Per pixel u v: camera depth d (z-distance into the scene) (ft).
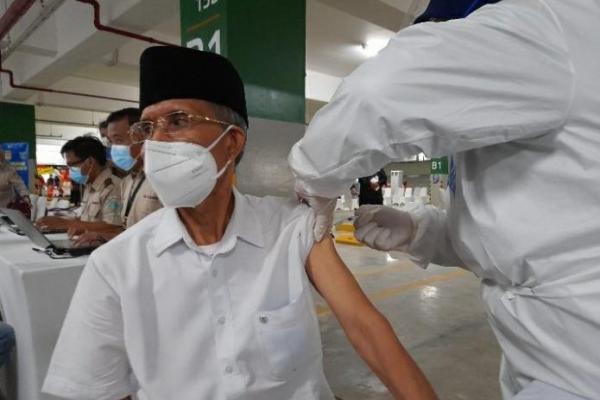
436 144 1.85
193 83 2.34
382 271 14.15
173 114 2.35
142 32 13.23
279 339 2.35
